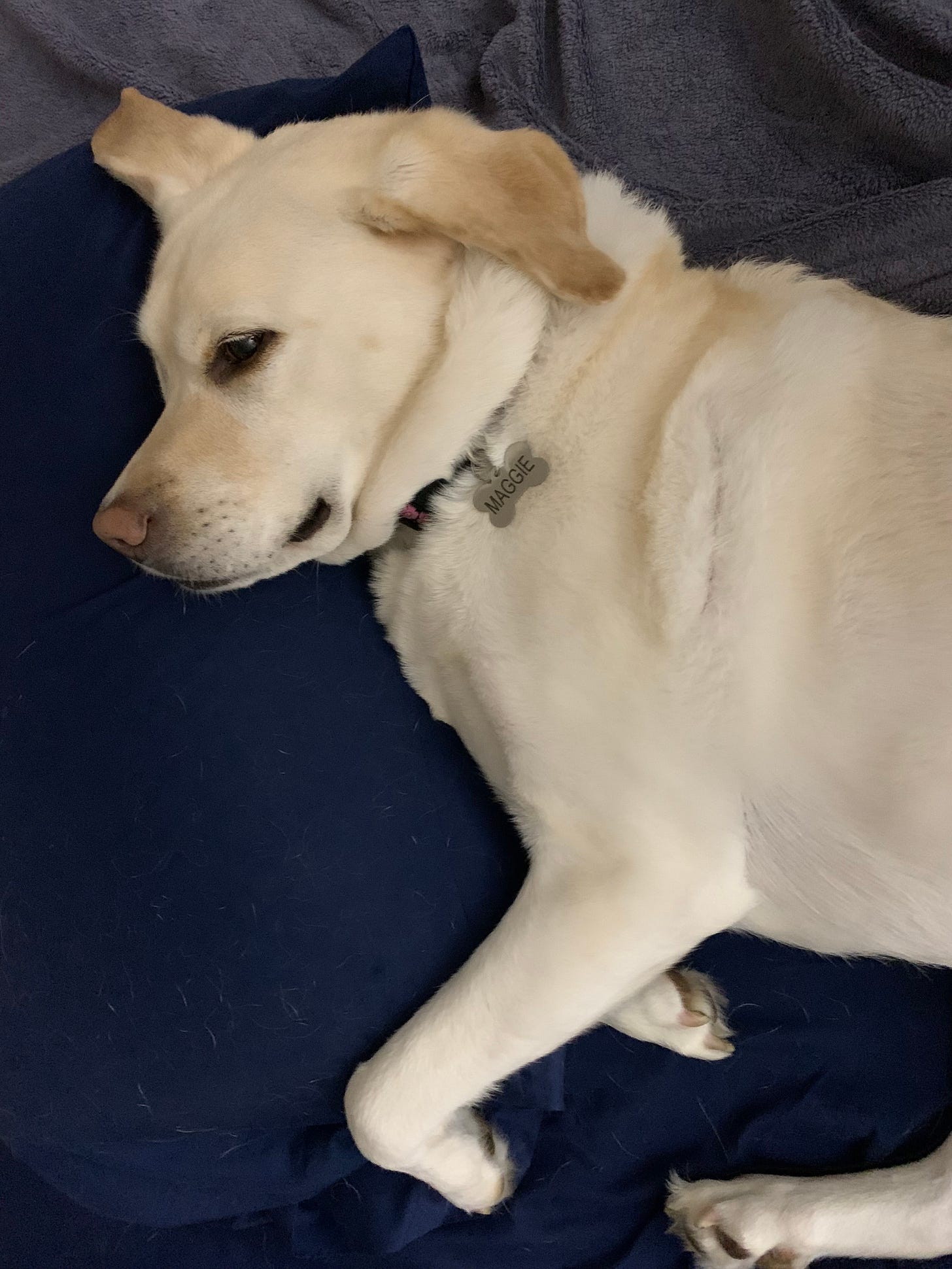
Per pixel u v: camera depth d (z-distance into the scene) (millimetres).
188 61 1789
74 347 1147
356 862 1087
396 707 1152
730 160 1559
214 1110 1089
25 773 1054
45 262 1172
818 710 916
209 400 984
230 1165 1154
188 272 973
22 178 1268
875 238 1429
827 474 912
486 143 955
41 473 1109
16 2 1776
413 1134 1009
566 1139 1281
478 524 1031
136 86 1776
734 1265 1201
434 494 1066
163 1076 1062
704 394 956
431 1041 999
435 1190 1218
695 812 952
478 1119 1196
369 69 1281
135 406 1152
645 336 1005
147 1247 1282
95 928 1045
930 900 960
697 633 921
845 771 927
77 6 1794
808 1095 1266
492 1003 982
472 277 999
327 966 1066
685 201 1556
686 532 923
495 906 1136
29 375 1130
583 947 959
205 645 1093
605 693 943
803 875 994
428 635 1084
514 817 1073
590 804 966
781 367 949
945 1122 1255
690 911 969
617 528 953
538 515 990
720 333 991
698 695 923
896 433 904
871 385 929
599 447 980
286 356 961
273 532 1009
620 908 957
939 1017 1277
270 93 1331
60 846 1047
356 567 1198
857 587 893
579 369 1010
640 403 982
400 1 1768
